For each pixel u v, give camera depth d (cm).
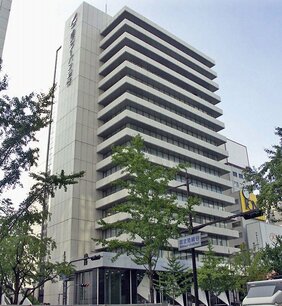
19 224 2045
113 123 5688
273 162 1966
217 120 7156
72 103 6062
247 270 3684
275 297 1261
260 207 1877
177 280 3425
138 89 5934
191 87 7062
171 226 2002
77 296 4072
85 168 5597
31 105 1725
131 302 3872
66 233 5150
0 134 1658
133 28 6356
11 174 1633
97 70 6438
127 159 2180
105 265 3803
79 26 6619
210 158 6856
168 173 2164
